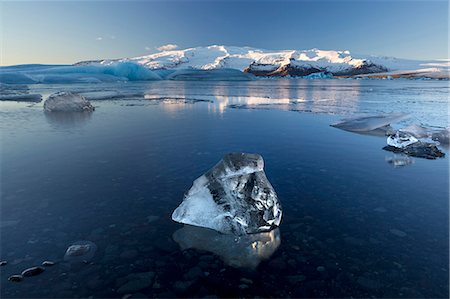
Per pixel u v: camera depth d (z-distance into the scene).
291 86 40.16
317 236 2.67
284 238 2.65
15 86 33.09
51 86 34.94
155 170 4.54
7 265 2.23
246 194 2.89
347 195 3.59
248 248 2.50
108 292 1.98
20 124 8.93
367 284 2.03
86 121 9.57
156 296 1.95
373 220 2.96
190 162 4.95
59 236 2.65
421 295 1.92
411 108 13.49
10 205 3.29
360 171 4.52
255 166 3.03
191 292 1.98
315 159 5.19
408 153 5.46
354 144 6.35
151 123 9.19
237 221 2.77
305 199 3.48
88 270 2.19
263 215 2.81
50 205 3.30
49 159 5.13
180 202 3.38
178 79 62.59
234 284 2.05
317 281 2.07
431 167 4.69
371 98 19.53
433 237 2.63
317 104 15.70
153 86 37.56
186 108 13.69
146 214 3.10
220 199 2.91
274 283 2.06
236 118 10.36
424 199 3.46
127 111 12.44
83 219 2.98
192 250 2.46
